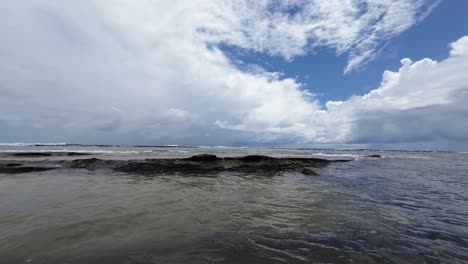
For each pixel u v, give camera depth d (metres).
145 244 4.89
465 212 7.70
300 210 7.66
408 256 4.62
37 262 4.14
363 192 10.99
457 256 4.65
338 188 11.94
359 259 4.46
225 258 4.37
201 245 4.89
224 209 7.62
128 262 4.18
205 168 18.05
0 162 17.83
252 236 5.43
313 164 24.81
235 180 14.06
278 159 22.33
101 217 6.50
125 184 11.91
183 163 18.30
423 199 9.60
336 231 5.85
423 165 28.77
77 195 9.21
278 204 8.41
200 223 6.23
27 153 27.98
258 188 11.52
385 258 4.53
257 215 7.04
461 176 17.77
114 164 18.28
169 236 5.32
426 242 5.28
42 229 5.56
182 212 7.18
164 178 14.30
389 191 11.32
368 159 40.41
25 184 11.52
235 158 20.98
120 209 7.33
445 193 10.96
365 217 7.01
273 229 5.90
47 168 16.92
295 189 11.45
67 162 18.81
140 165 17.67
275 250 4.75
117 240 5.05
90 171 16.62
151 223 6.14
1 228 5.60
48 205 7.66
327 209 7.84
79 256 4.36
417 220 6.80
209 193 10.09
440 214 7.45
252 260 4.32
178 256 4.42
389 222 6.59
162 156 29.45
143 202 8.28
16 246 4.69
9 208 7.27
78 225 5.86
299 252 4.69
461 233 5.84
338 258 4.48
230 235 5.46
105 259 4.27
